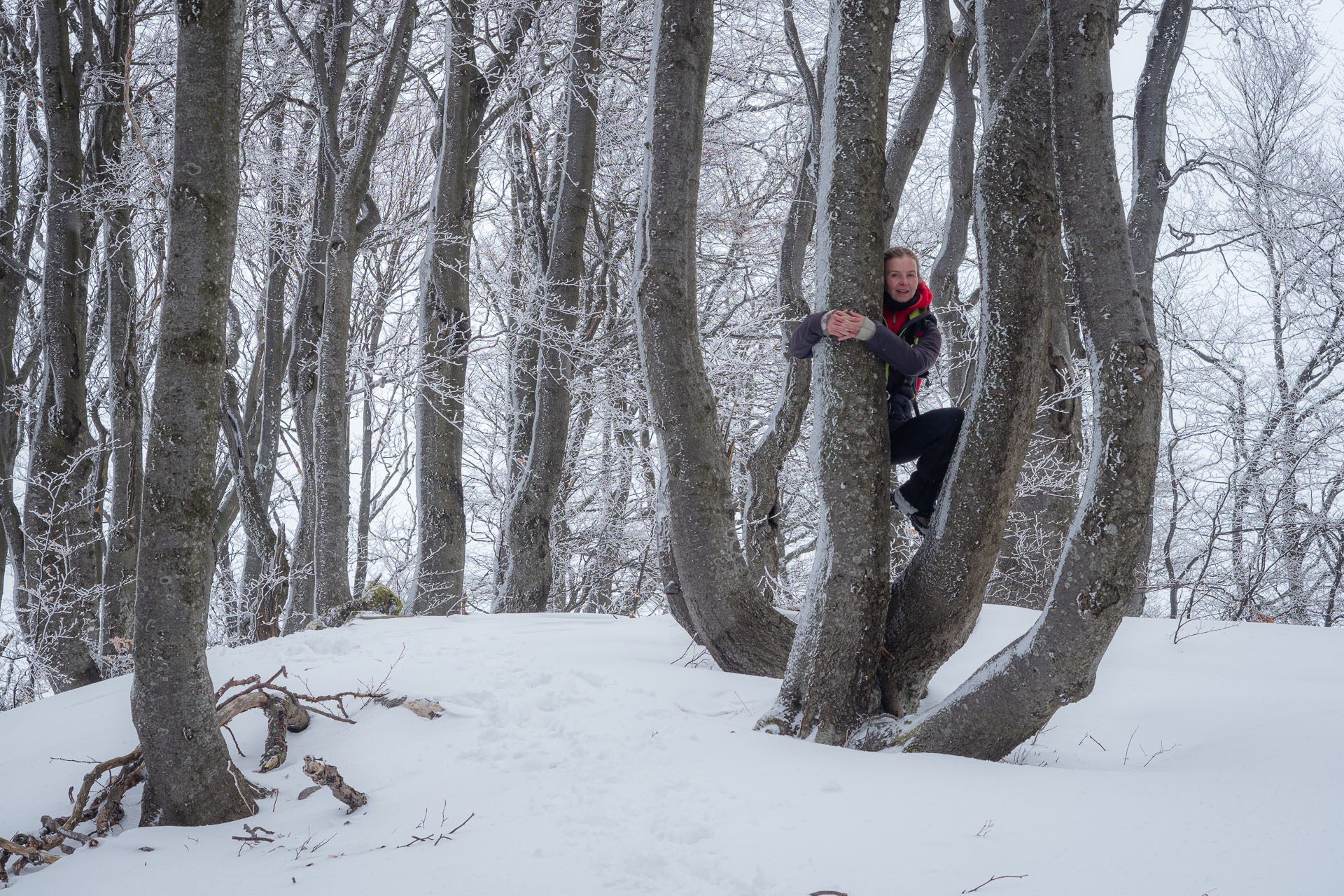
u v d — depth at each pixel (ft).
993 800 8.61
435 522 28.76
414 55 39.86
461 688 13.69
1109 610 9.39
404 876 7.99
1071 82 9.40
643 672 14.28
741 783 9.43
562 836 8.55
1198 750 10.62
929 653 11.88
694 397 14.26
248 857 9.12
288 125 41.24
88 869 9.23
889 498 11.72
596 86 29.37
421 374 28.60
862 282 11.61
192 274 10.18
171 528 10.27
